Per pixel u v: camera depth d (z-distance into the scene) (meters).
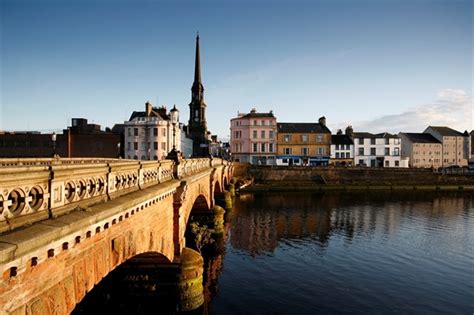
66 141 65.56
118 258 9.41
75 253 7.11
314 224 41.19
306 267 26.53
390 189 74.00
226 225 40.16
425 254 30.19
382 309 19.95
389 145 93.38
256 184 74.06
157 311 16.78
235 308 19.66
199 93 94.94
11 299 5.29
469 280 24.44
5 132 71.56
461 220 44.31
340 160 91.38
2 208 5.30
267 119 88.50
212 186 34.22
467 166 98.00
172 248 16.91
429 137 105.19
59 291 6.60
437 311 19.84
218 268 26.03
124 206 9.02
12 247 4.94
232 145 90.88
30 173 5.79
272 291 22.06
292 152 89.50
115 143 67.81
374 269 26.33
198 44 94.94
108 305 16.92
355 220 43.72
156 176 13.98
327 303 20.55
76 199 7.43
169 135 71.06
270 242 33.28
